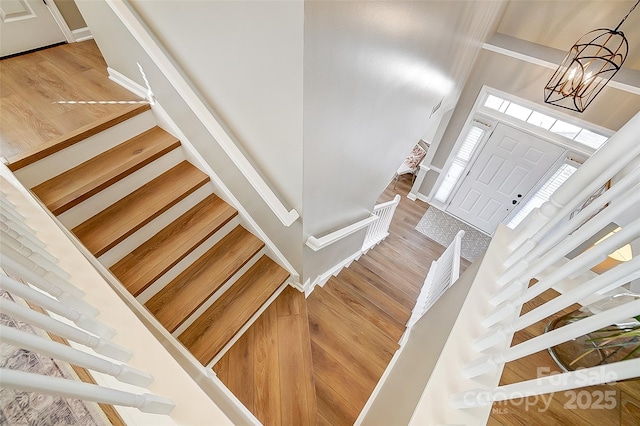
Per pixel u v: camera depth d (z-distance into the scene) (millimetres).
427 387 879
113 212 1714
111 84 2000
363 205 2607
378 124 1799
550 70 3365
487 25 3240
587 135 3580
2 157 1427
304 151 1221
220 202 2080
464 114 4285
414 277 3848
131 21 1321
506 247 1268
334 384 1892
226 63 1188
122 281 1628
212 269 1943
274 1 833
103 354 759
